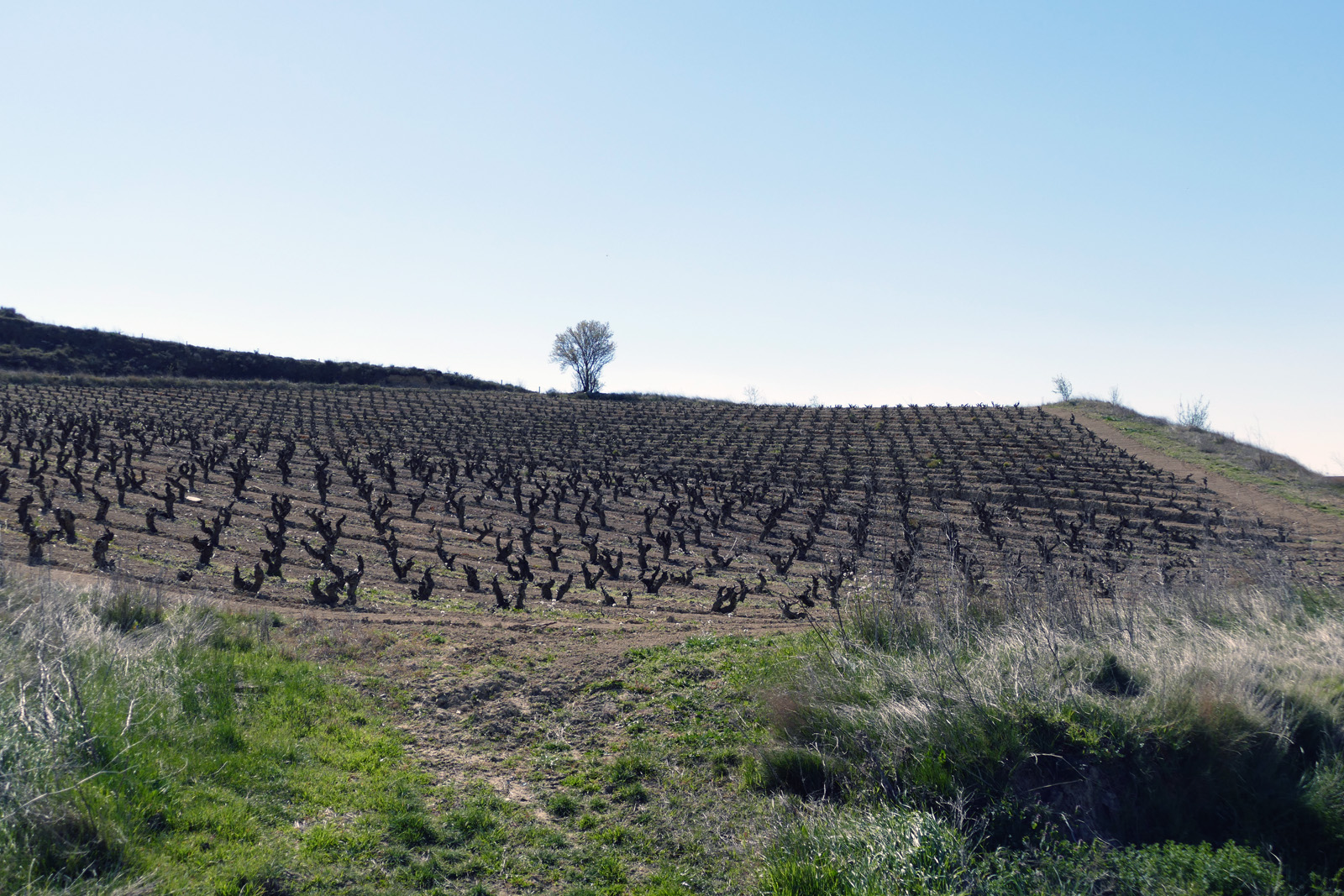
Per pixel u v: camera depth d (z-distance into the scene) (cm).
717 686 952
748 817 695
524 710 902
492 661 1038
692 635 1208
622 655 1052
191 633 977
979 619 1052
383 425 5338
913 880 570
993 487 3734
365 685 951
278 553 1673
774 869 598
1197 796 712
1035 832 644
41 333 7150
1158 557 2622
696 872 623
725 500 3128
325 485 2794
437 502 3059
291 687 893
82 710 646
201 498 2644
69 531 1773
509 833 664
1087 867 611
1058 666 838
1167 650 910
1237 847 653
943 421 5638
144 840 559
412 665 1025
